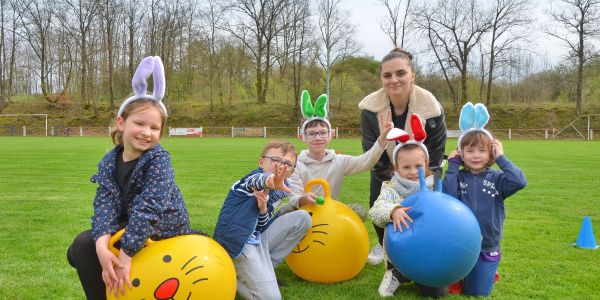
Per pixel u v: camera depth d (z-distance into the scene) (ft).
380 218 11.61
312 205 13.14
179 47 153.07
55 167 41.52
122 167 9.92
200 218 21.04
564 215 22.26
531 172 40.24
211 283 9.38
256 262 11.51
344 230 12.64
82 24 147.74
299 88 148.05
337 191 15.29
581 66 135.95
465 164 12.85
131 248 9.02
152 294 9.02
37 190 28.50
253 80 169.07
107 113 145.28
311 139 14.89
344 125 140.56
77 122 140.36
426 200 11.12
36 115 139.13
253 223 11.51
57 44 157.69
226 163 46.75
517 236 18.12
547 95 163.84
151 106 9.87
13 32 155.84
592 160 52.06
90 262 9.66
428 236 10.59
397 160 12.68
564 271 13.93
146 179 9.66
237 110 146.41
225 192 28.37
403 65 14.52
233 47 147.64
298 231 12.42
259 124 140.87
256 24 149.38
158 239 9.92
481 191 12.29
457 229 10.54
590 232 16.79
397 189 12.58
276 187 10.87
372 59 175.73
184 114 145.18
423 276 10.82
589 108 138.92
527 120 135.54
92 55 149.48
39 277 13.10
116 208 9.78
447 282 10.89
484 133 12.55
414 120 12.52
